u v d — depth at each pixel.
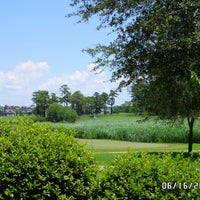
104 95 121.06
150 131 44.94
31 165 5.56
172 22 11.00
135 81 13.58
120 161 5.45
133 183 5.19
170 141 44.50
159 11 11.34
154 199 5.09
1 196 5.51
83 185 5.74
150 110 22.98
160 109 22.56
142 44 11.97
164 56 11.46
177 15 10.93
